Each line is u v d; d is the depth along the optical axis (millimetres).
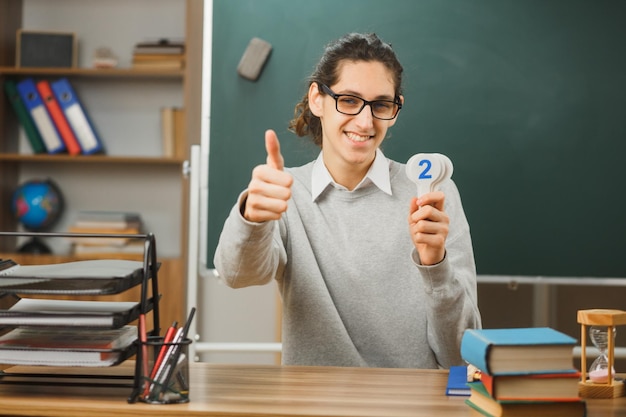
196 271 2910
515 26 2859
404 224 1896
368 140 1786
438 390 1388
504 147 2865
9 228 3844
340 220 1907
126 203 3881
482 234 2867
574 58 2859
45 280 1276
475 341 1236
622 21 2852
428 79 2861
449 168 1578
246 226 1489
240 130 2879
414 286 1874
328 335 1854
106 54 3727
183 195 3576
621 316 1405
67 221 3879
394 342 1865
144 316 1303
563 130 2865
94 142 3703
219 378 1479
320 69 1832
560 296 3201
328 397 1313
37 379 1448
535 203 2869
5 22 3791
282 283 1914
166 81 3887
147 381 1260
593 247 2861
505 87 2861
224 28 2891
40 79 3844
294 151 2854
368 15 2865
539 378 1188
